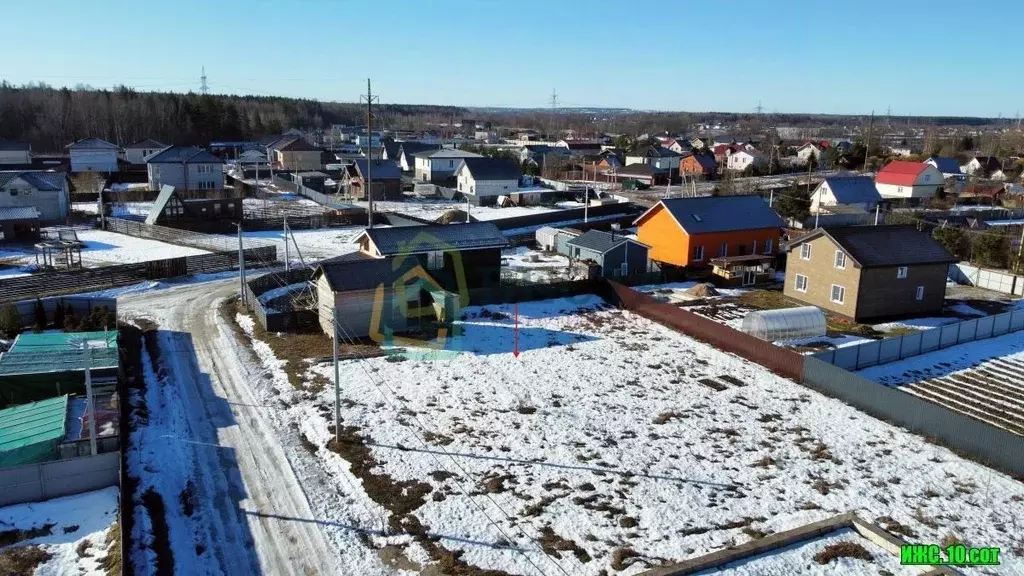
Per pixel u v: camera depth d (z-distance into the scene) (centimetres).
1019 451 2197
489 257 4225
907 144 18312
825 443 2412
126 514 1898
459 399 2714
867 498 2070
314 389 2773
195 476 2120
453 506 1992
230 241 5544
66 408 2314
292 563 1742
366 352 3197
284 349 3206
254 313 3706
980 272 4666
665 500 2044
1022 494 2103
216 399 2669
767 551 1784
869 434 2484
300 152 10781
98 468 2027
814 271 4072
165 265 4472
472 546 1816
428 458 2258
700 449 2358
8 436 2083
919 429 2495
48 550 1753
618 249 4716
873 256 3825
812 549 1795
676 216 4812
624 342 3447
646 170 10288
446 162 9662
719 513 1984
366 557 1770
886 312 3888
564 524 1917
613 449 2345
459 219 6606
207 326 3534
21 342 2797
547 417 2577
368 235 4031
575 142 15312
